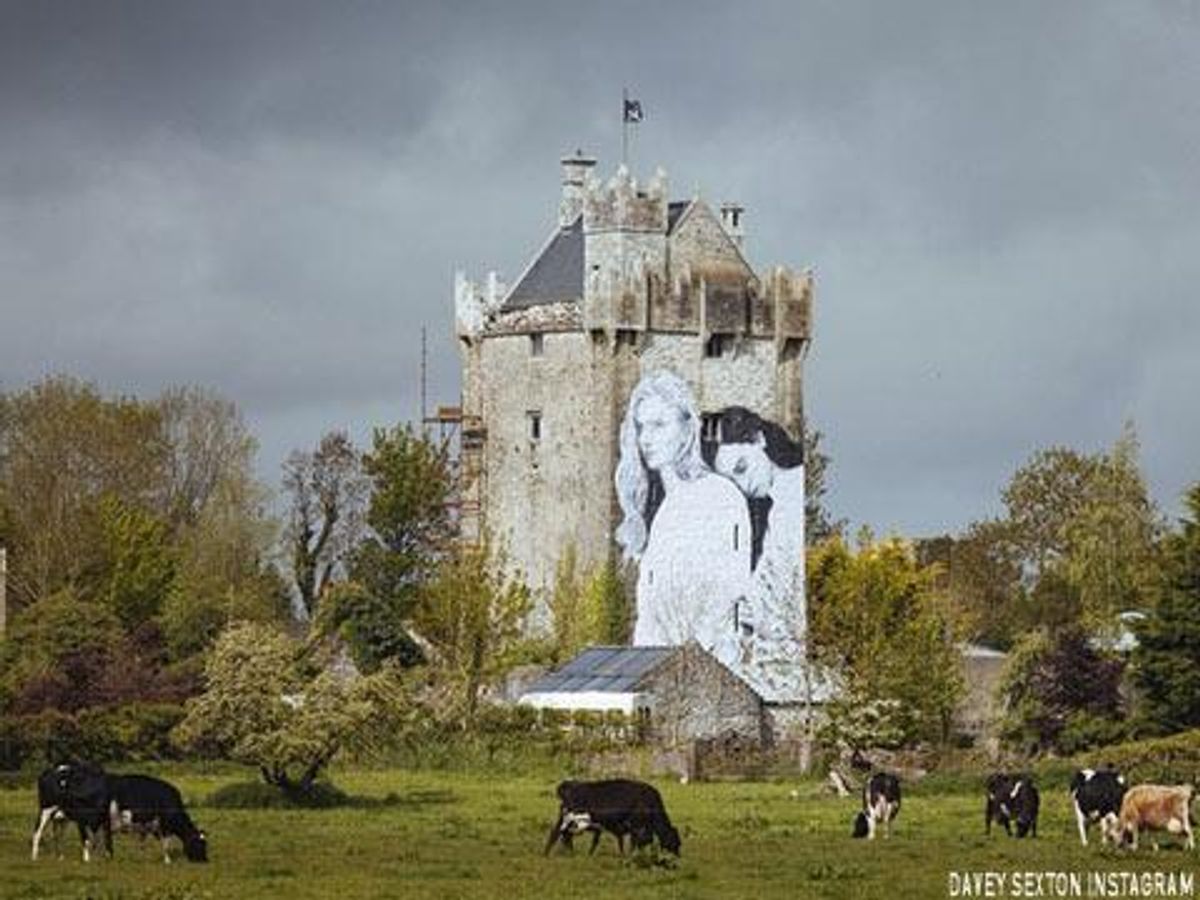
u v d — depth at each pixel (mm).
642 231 189625
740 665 186125
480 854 78625
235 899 66375
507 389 192750
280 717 104625
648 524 188000
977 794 113750
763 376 193375
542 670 177125
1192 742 118750
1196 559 133875
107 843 76812
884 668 155000
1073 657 144000
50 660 151750
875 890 68438
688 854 78812
